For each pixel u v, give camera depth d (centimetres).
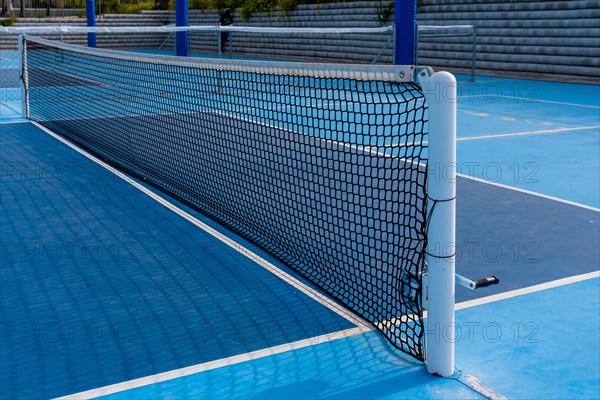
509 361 344
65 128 1010
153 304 420
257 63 475
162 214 612
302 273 459
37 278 463
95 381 329
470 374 333
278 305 416
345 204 588
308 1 2452
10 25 2923
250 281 455
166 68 1480
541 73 1694
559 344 362
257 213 560
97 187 705
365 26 2134
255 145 812
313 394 315
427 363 334
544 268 466
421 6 1991
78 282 456
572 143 912
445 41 1925
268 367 341
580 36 1584
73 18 3159
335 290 430
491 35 1794
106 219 598
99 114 1106
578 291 428
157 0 3381
